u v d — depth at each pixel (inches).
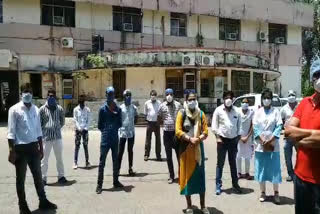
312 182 148.2
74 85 993.5
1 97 971.3
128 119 355.6
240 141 350.0
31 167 255.4
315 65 149.3
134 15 1058.1
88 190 310.5
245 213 252.2
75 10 994.1
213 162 431.2
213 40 1155.9
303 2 1373.0
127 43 1045.2
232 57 913.5
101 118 309.6
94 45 984.3
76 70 956.6
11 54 875.4
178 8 1071.6
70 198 287.9
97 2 978.1
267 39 1253.7
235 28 1202.0
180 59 879.7
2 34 932.0
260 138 276.1
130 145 362.0
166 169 394.0
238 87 989.2
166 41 1088.2
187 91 262.7
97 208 263.1
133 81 928.3
